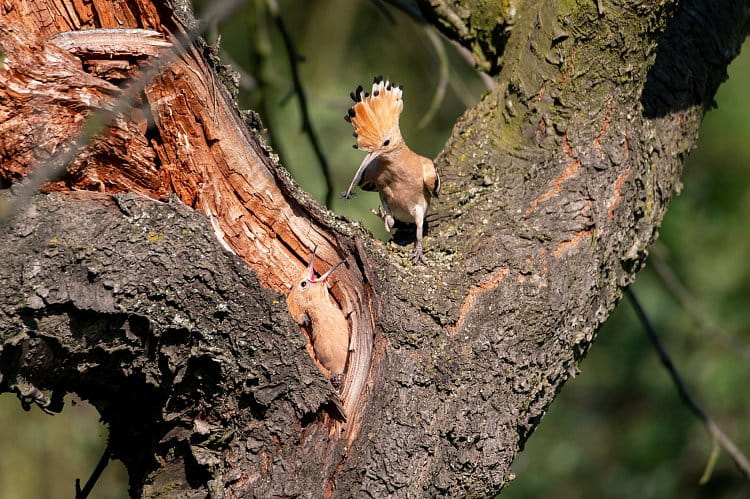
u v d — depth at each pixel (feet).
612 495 53.78
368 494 19.51
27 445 45.70
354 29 57.98
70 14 19.03
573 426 56.65
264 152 20.12
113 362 18.33
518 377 20.93
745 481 50.93
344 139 52.13
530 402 21.22
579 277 21.91
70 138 18.45
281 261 20.65
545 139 23.13
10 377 17.34
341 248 20.59
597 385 56.29
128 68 19.07
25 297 17.02
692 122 25.08
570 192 22.43
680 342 52.47
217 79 19.51
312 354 20.42
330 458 19.47
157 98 19.19
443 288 20.99
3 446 45.37
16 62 18.07
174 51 13.74
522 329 21.06
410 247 22.53
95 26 19.34
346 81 56.24
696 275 51.39
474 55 26.48
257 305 18.89
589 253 22.12
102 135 18.75
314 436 19.43
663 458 52.70
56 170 14.64
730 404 51.01
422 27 33.96
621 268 23.17
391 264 20.84
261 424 19.19
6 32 18.07
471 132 24.54
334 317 20.27
